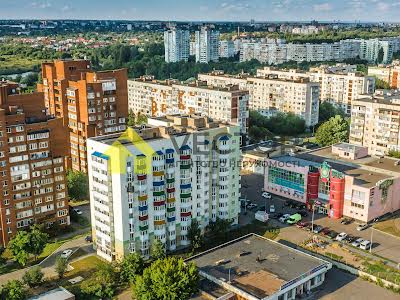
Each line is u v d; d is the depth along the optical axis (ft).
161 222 614.75
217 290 520.42
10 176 652.07
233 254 591.78
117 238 597.11
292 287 527.81
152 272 520.01
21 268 602.44
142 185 587.27
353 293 551.59
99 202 606.55
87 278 574.15
